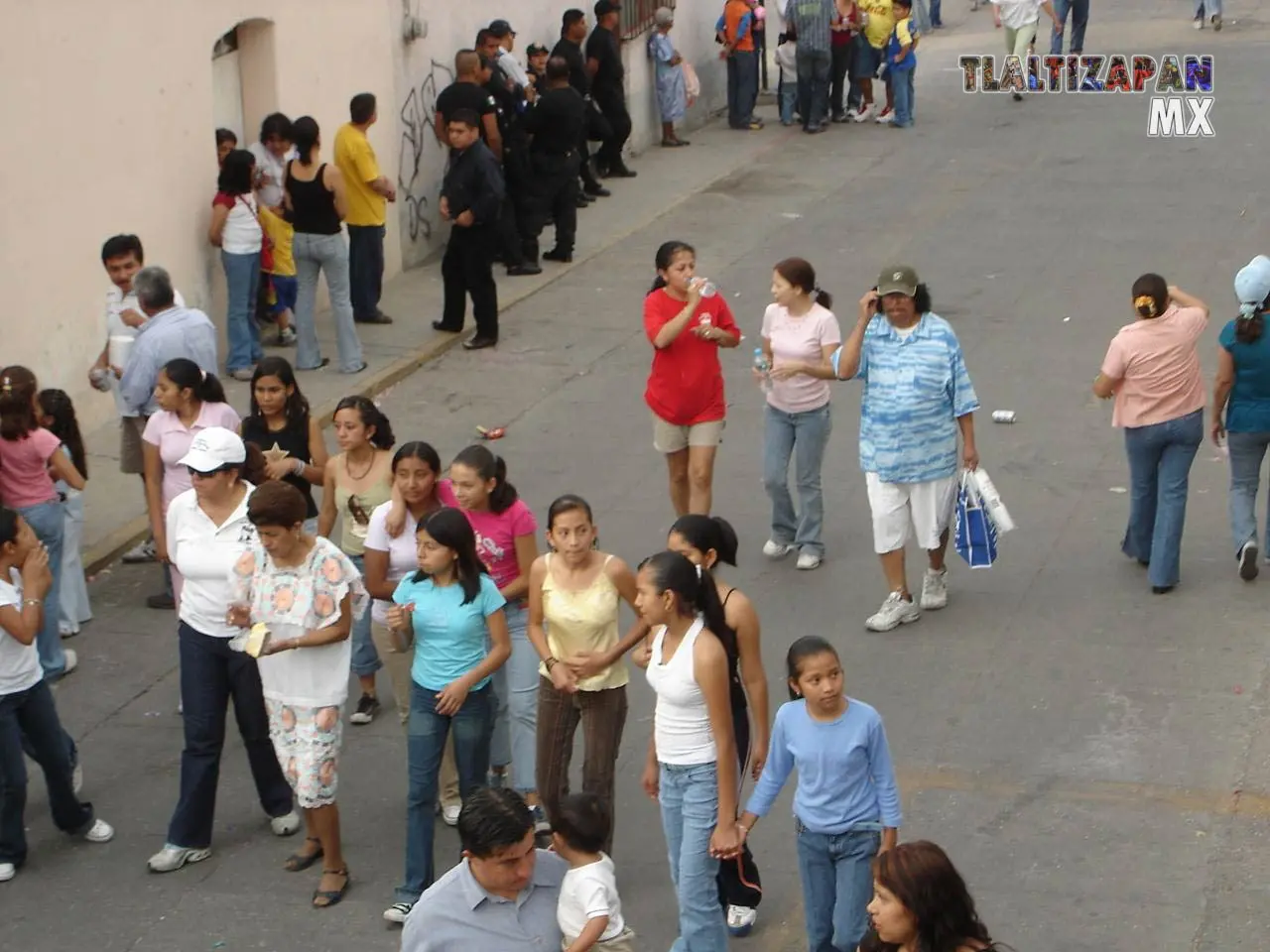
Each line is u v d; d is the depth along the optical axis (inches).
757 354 482.6
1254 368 451.8
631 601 335.6
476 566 331.6
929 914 218.2
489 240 702.5
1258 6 1441.9
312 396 649.0
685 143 1098.7
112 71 616.4
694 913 303.6
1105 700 413.7
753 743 310.5
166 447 418.0
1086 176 956.6
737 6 1116.5
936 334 436.5
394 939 338.6
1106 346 676.1
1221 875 342.3
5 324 573.6
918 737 401.4
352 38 773.9
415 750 335.3
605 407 644.1
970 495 442.9
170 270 658.2
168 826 382.9
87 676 452.8
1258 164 958.4
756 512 540.1
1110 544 502.0
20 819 363.3
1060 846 354.9
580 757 399.9
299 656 340.2
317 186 652.7
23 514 431.8
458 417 637.9
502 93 831.7
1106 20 1425.9
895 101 1111.0
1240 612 455.5
